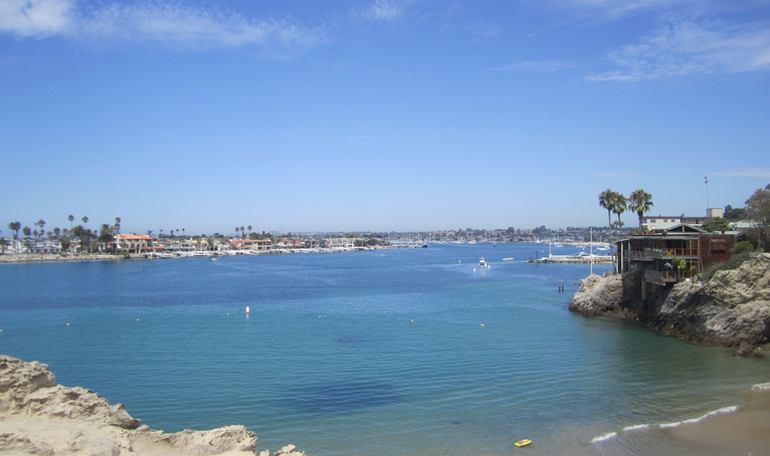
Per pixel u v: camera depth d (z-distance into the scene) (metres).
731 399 44.84
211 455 26.14
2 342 74.56
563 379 51.66
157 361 61.53
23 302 122.25
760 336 62.38
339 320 91.38
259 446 36.75
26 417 24.44
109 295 136.38
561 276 181.88
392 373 54.88
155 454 25.53
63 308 111.69
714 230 95.56
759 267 64.81
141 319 95.44
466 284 157.62
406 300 119.69
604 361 58.47
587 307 92.19
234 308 109.44
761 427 38.53
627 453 34.81
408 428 39.62
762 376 51.56
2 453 20.38
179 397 47.66
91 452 21.84
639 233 91.88
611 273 101.06
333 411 43.56
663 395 46.28
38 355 65.62
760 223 80.19
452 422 40.69
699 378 51.16
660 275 74.88
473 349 65.62
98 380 53.72
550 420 40.78
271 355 63.88
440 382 51.38
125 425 26.88
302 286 158.25
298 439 37.94
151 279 187.25
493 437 37.69
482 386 49.78
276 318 94.69
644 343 67.75
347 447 36.44
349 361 60.34
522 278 176.00
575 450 35.34
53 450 21.41
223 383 51.94
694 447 35.53
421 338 73.44
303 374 54.91
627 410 42.69
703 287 67.31
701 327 67.19
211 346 69.75
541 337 72.69
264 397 47.34
